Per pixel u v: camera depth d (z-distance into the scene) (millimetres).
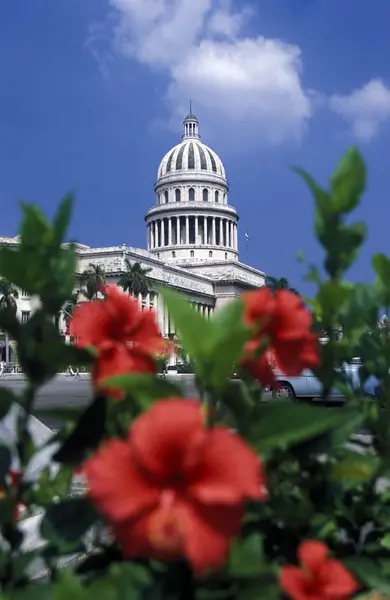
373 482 2480
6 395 2012
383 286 2682
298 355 2020
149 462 1410
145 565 1805
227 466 1394
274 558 2209
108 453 1436
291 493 2383
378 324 2871
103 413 2016
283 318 2018
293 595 1723
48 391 36875
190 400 1570
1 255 1972
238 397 1849
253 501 2133
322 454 2219
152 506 1399
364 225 2283
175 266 113062
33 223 1997
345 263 2309
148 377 1735
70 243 2105
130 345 2135
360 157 2238
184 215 128000
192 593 1730
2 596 1758
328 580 1782
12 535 2082
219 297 122875
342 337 2746
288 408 1770
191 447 1407
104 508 1394
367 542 2475
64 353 1983
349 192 2232
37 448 2244
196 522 1359
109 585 1627
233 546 1732
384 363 2719
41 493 2340
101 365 2041
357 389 2816
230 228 132125
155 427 1423
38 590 1733
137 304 2221
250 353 1993
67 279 2037
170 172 132250
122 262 96625
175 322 1717
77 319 2150
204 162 132500
